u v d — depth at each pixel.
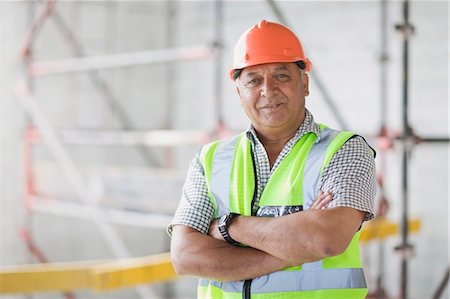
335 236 1.90
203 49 4.89
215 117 4.89
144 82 7.64
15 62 6.31
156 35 7.63
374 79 5.85
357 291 2.02
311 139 2.11
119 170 6.47
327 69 6.21
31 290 3.15
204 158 2.21
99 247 7.24
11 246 6.72
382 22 4.61
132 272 3.30
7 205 6.69
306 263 2.02
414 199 5.57
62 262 7.02
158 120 7.71
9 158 6.70
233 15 7.05
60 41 7.04
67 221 7.05
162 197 5.24
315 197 2.02
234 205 2.11
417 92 5.54
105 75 7.40
